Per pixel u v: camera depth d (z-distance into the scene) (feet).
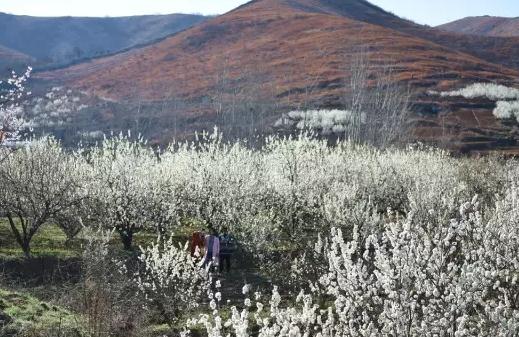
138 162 67.10
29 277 49.37
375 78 284.20
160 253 54.95
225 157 69.77
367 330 21.83
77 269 50.70
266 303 43.96
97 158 63.87
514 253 30.81
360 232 54.08
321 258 46.78
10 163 56.95
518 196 41.91
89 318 34.65
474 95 261.85
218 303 43.78
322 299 41.73
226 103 266.77
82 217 59.16
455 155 180.45
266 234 57.57
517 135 214.07
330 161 80.23
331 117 206.39
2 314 33.12
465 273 22.04
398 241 23.56
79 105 304.91
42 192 54.19
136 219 57.98
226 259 53.98
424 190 60.95
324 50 370.94
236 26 492.13
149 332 36.04
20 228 66.59
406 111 186.29
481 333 21.95
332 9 567.18
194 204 63.67
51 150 61.87
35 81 415.23
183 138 200.64
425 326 21.01
